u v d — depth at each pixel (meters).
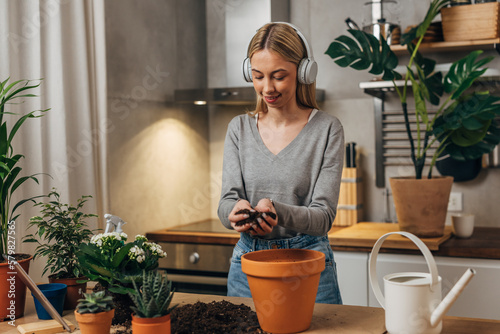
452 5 2.49
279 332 1.03
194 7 3.06
